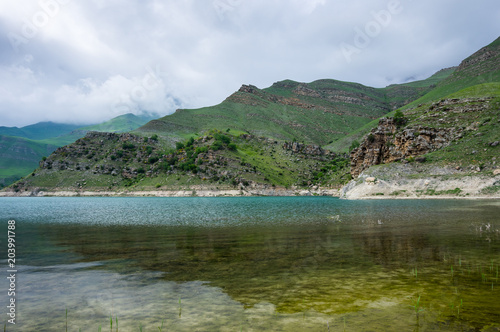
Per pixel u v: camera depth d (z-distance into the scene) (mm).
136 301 11266
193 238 26047
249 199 129125
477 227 28312
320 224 34781
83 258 18922
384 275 13688
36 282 13883
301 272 14617
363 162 145625
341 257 17625
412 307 9898
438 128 115000
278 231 29438
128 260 18203
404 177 95375
